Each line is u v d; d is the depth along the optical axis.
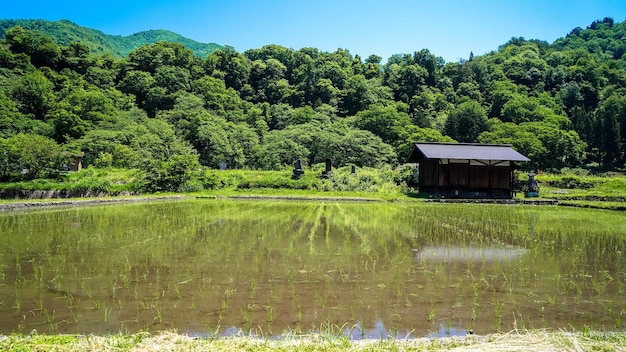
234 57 99.94
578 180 37.56
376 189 34.22
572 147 61.34
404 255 10.34
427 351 4.57
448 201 28.59
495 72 98.31
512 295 7.22
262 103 86.00
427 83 102.56
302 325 5.75
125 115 64.50
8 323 5.75
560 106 81.69
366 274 8.47
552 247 11.54
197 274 8.32
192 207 22.81
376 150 52.84
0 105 56.62
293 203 26.31
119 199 26.84
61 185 28.75
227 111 77.44
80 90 64.44
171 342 4.84
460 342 5.00
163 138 52.75
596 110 78.19
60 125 53.97
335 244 11.70
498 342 4.68
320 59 109.62
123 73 86.62
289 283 7.75
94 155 47.28
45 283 7.64
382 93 93.31
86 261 9.38
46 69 74.44
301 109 76.81
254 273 8.44
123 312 6.19
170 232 13.56
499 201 28.45
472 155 30.64
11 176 29.73
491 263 9.56
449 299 6.96
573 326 5.86
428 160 32.97
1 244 11.39
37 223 15.68
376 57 117.56
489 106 87.88
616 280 8.23
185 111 66.31
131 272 8.45
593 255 10.54
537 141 55.75
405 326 5.78
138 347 4.62
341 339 5.13
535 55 106.69
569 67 96.62
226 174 37.97
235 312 6.23
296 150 52.69
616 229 15.10
